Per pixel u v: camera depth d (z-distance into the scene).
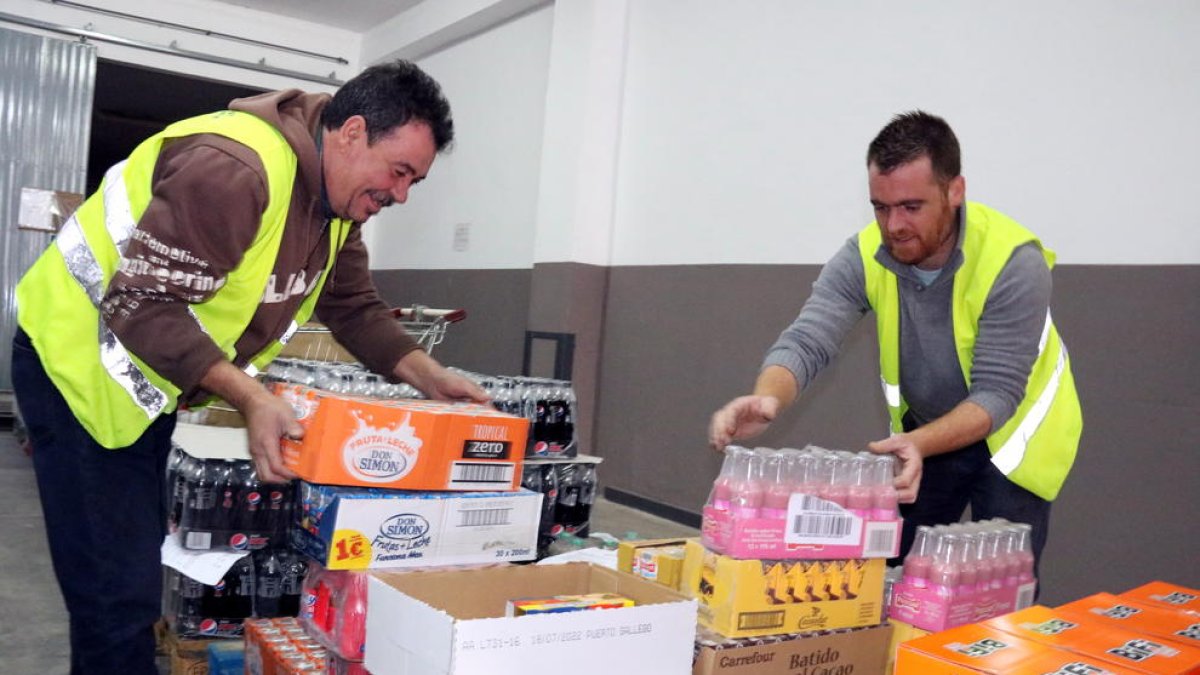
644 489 5.05
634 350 5.18
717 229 4.72
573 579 1.53
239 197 1.33
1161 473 2.96
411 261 7.67
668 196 5.04
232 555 2.17
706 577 1.46
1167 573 2.93
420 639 1.16
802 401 4.22
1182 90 2.98
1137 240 3.08
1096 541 3.11
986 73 3.55
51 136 6.57
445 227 7.21
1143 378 3.03
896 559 2.18
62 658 2.53
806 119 4.28
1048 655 1.13
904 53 3.86
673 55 5.05
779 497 1.44
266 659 1.76
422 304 7.38
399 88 1.47
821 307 2.13
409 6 7.22
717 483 1.48
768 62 4.48
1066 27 3.29
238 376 1.39
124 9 6.98
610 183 5.39
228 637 2.28
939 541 1.56
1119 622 1.28
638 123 5.26
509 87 6.50
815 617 1.48
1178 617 1.31
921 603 1.53
